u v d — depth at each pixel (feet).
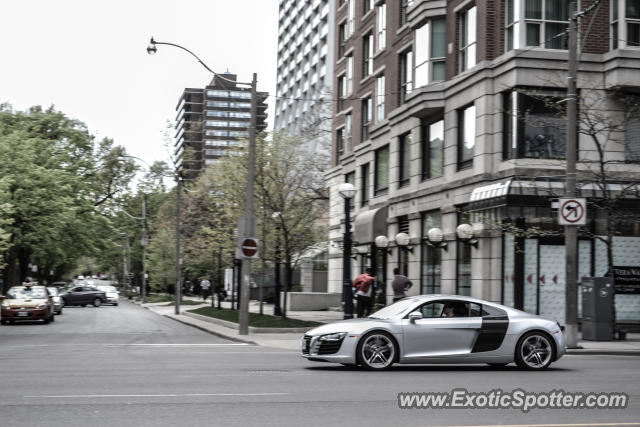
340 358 45.27
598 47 81.76
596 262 81.10
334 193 147.95
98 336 82.53
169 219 219.82
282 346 66.08
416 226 102.27
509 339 46.29
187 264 208.54
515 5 82.23
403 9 113.09
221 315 111.24
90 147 223.10
